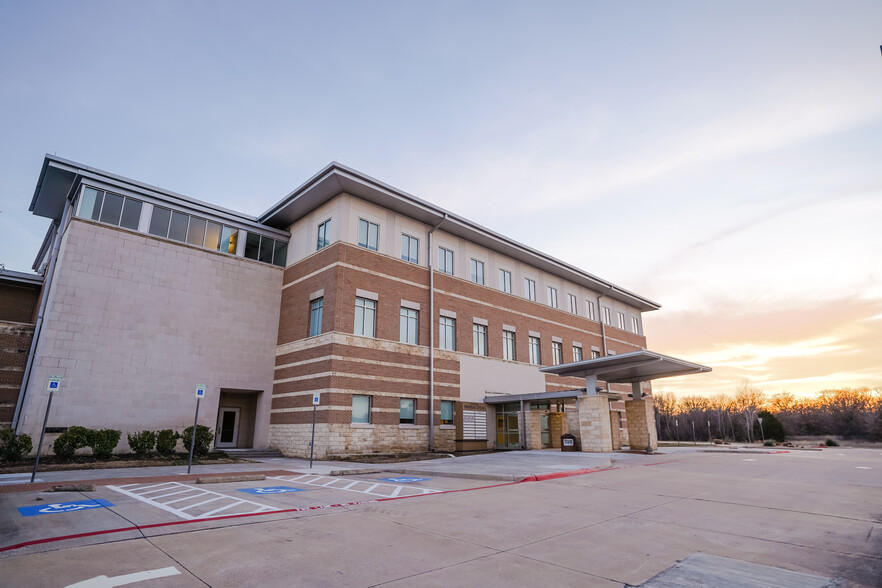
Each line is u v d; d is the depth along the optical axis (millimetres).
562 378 38500
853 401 88938
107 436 20406
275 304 28922
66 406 21109
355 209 26938
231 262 27484
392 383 26531
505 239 34125
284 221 30125
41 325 22688
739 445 51562
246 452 24781
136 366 23250
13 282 26781
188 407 24516
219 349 26125
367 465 19828
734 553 6629
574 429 35719
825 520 8758
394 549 6820
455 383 30016
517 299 36406
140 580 5477
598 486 13391
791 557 6414
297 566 6027
